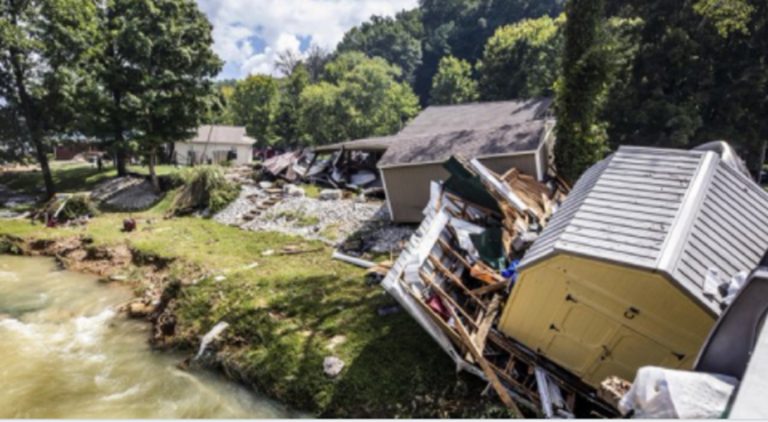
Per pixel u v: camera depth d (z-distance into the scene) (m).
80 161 39.50
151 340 9.91
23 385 8.18
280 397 7.62
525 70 42.09
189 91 24.48
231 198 20.73
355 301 9.94
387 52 76.69
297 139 53.81
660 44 22.34
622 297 5.50
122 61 23.92
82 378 8.47
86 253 15.59
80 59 23.38
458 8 78.44
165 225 18.48
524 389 6.52
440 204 10.93
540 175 14.15
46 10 22.27
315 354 8.13
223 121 55.69
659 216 5.58
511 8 65.50
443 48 73.69
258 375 8.04
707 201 5.69
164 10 24.17
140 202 23.33
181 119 24.59
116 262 14.66
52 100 23.64
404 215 15.65
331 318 9.26
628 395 3.10
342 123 49.28
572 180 14.41
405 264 8.27
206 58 25.30
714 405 2.55
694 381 2.76
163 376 8.56
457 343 7.29
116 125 24.11
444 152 15.09
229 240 15.79
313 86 55.28
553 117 18.98
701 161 6.15
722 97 21.47
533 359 6.74
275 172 23.59
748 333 3.08
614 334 5.82
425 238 9.12
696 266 5.10
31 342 9.84
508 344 6.98
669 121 20.66
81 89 22.45
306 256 13.52
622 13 24.38
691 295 4.91
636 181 6.23
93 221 19.61
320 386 7.45
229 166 32.56
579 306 5.97
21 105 23.53
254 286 10.88
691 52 21.31
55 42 22.28
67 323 10.78
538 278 6.18
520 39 43.19
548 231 6.85
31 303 11.91
